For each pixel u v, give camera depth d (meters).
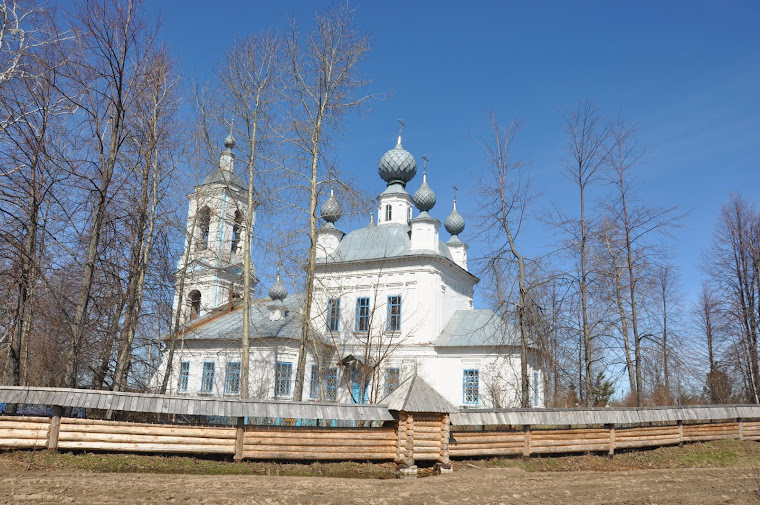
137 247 22.78
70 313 22.61
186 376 40.47
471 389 37.41
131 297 22.73
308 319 26.36
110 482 13.16
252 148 27.22
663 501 14.62
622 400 50.56
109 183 21.27
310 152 27.23
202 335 40.03
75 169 20.75
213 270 44.53
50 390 15.22
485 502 13.80
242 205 34.03
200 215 35.28
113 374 23.56
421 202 43.50
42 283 21.56
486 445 19.75
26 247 20.30
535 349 27.86
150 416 19.88
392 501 13.36
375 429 18.17
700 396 41.25
